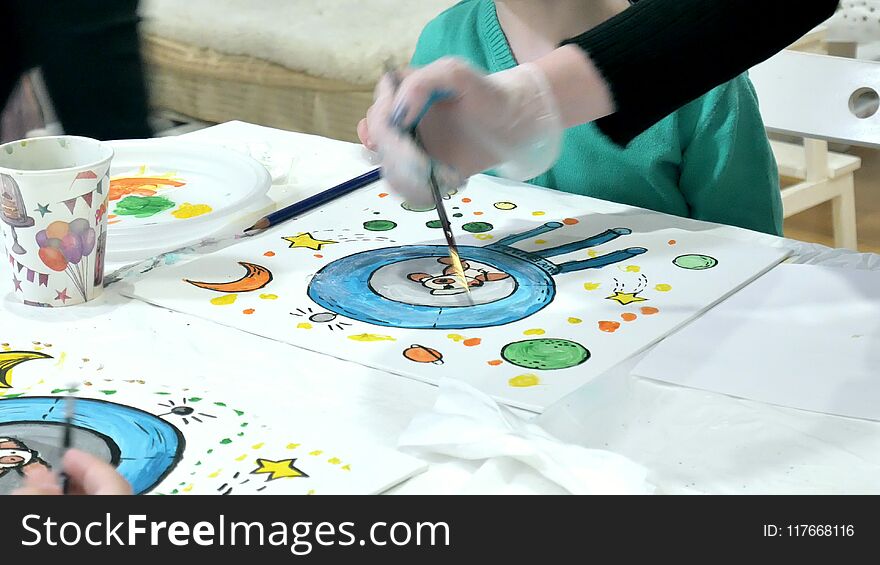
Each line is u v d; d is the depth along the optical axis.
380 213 1.02
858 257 0.89
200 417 0.64
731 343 0.74
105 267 0.89
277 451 0.61
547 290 0.83
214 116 2.64
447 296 0.83
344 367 0.71
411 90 0.75
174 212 1.01
